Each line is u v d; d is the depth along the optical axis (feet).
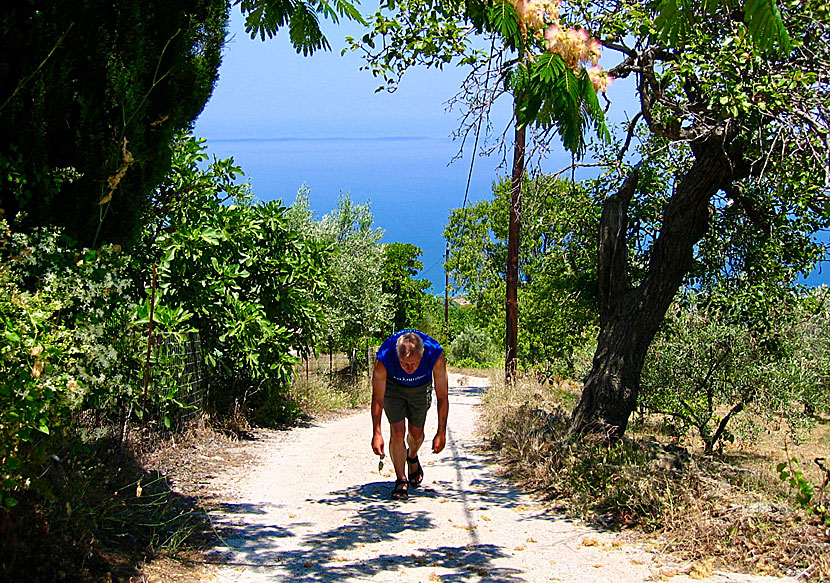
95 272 15.85
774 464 38.06
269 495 23.15
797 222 31.09
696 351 40.68
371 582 15.10
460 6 15.23
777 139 23.53
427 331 158.40
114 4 17.02
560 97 9.09
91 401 17.53
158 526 17.80
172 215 31.55
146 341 23.35
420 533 19.04
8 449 11.73
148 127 18.56
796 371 40.63
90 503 16.17
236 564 16.02
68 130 16.37
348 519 20.36
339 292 71.67
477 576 15.61
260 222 40.65
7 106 15.17
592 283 37.24
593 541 18.19
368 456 31.01
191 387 32.22
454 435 38.83
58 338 13.70
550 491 23.59
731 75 22.29
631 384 27.04
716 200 29.89
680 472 21.11
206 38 20.67
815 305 35.32
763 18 7.64
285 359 41.50
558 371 59.52
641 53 24.27
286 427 41.55
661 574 15.84
